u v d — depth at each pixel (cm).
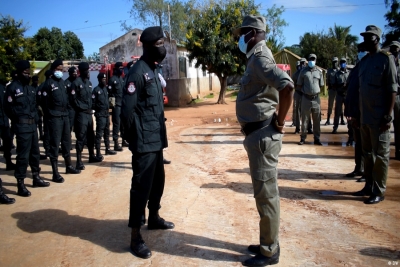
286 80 282
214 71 2114
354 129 554
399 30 2973
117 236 394
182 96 2345
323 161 680
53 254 358
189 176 615
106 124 821
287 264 321
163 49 361
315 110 815
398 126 655
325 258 330
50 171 694
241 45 315
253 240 372
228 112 1789
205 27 1939
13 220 448
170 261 335
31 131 548
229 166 671
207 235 387
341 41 3416
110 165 729
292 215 429
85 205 495
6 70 2100
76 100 675
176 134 1104
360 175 570
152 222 404
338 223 403
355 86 532
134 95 341
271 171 309
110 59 3094
